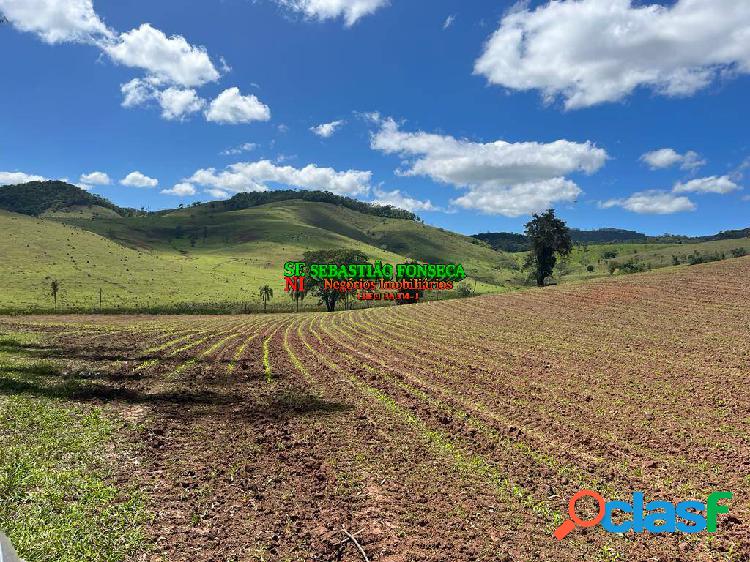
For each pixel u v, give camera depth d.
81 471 12.01
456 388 23.33
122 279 114.44
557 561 9.30
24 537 8.68
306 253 119.31
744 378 22.77
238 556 8.94
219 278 136.25
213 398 20.69
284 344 39.94
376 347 37.16
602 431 16.88
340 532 10.07
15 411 16.03
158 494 11.22
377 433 16.69
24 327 45.22
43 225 144.00
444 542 9.82
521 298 62.97
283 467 13.45
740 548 9.82
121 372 24.66
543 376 25.27
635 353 29.44
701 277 58.75
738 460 14.13
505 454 14.85
